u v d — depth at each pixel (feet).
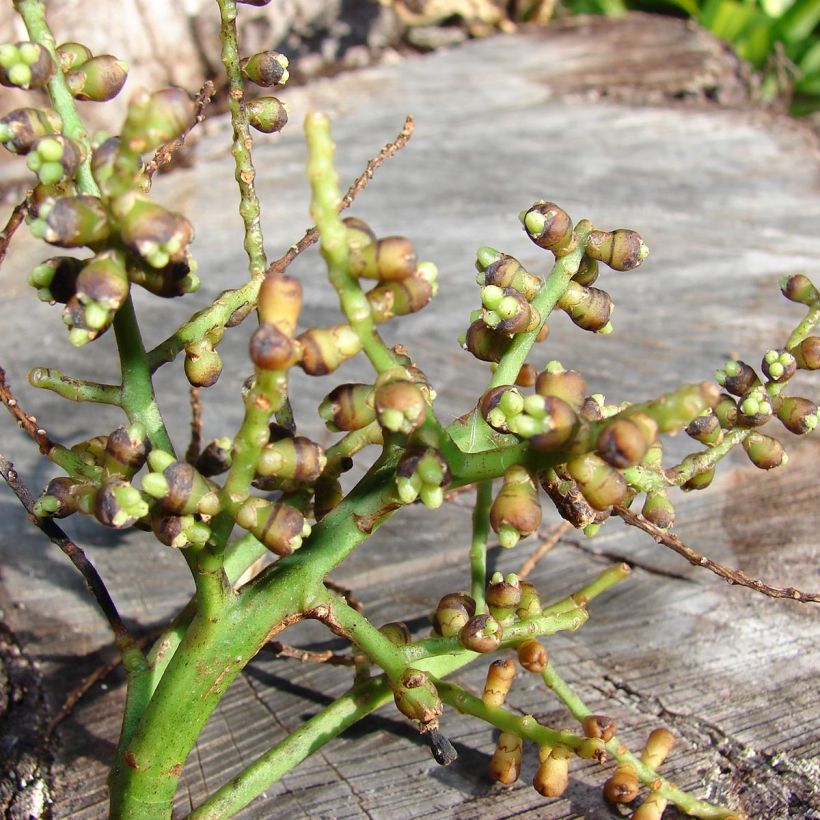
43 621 0.77
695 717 0.67
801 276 0.60
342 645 0.75
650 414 0.44
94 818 0.62
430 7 2.24
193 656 0.51
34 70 0.47
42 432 0.52
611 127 1.73
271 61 0.57
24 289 1.26
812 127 1.78
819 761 0.64
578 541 0.84
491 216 1.39
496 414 0.46
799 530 0.84
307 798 0.62
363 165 1.57
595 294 0.57
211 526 0.48
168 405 1.01
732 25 2.71
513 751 0.60
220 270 1.27
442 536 0.85
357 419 0.48
